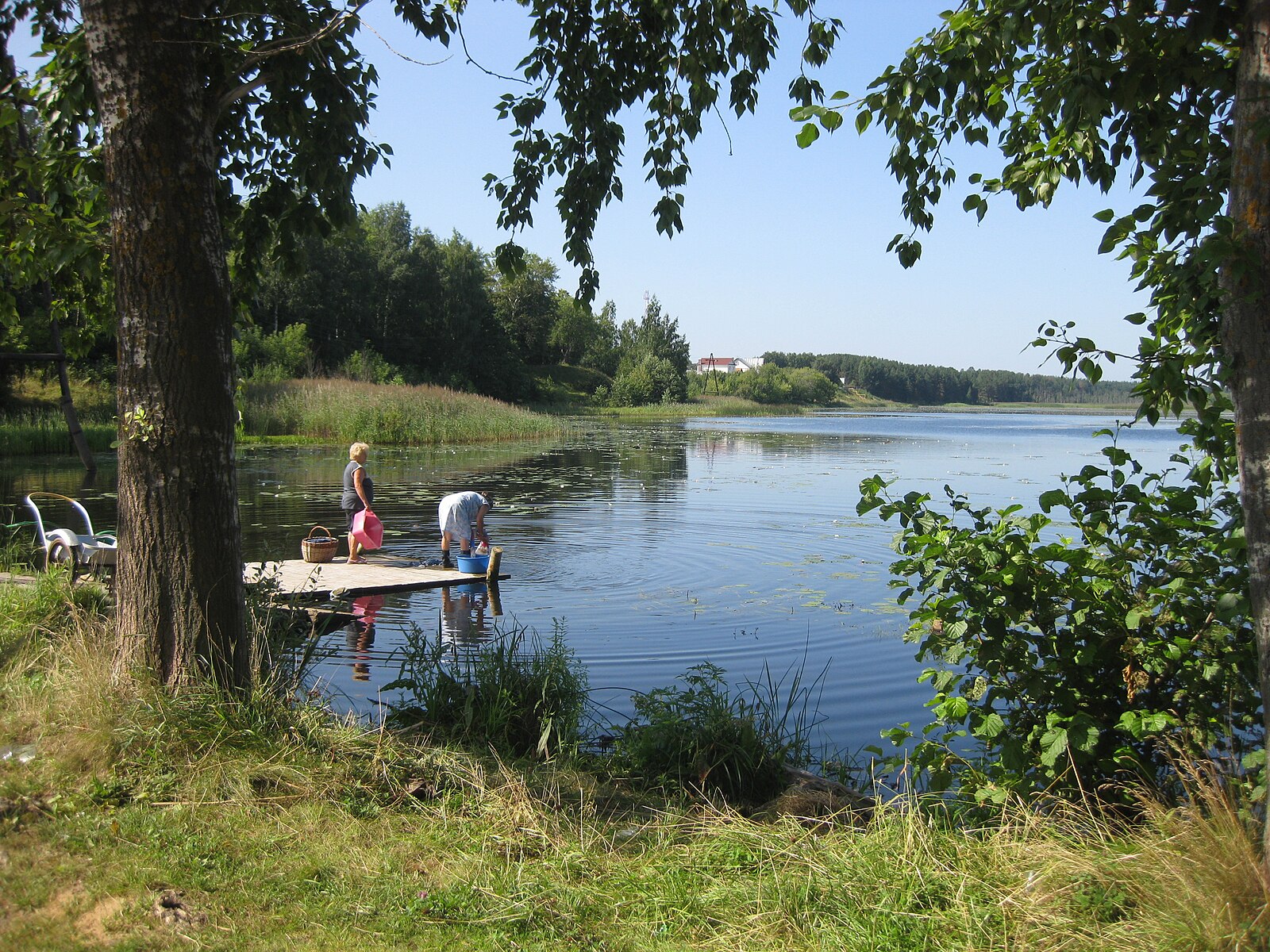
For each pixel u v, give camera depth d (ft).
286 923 10.95
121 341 15.69
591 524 53.78
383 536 47.85
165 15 15.05
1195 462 16.24
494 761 17.25
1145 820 14.10
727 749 17.83
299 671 19.31
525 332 317.63
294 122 19.26
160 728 14.60
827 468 91.86
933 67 15.16
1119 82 14.26
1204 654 14.56
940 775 15.12
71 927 10.50
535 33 20.36
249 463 87.56
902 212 18.25
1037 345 15.48
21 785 13.53
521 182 20.59
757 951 10.83
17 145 21.44
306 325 192.54
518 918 11.34
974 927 10.94
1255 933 9.95
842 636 30.04
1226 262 10.74
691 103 20.80
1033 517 15.19
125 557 15.84
